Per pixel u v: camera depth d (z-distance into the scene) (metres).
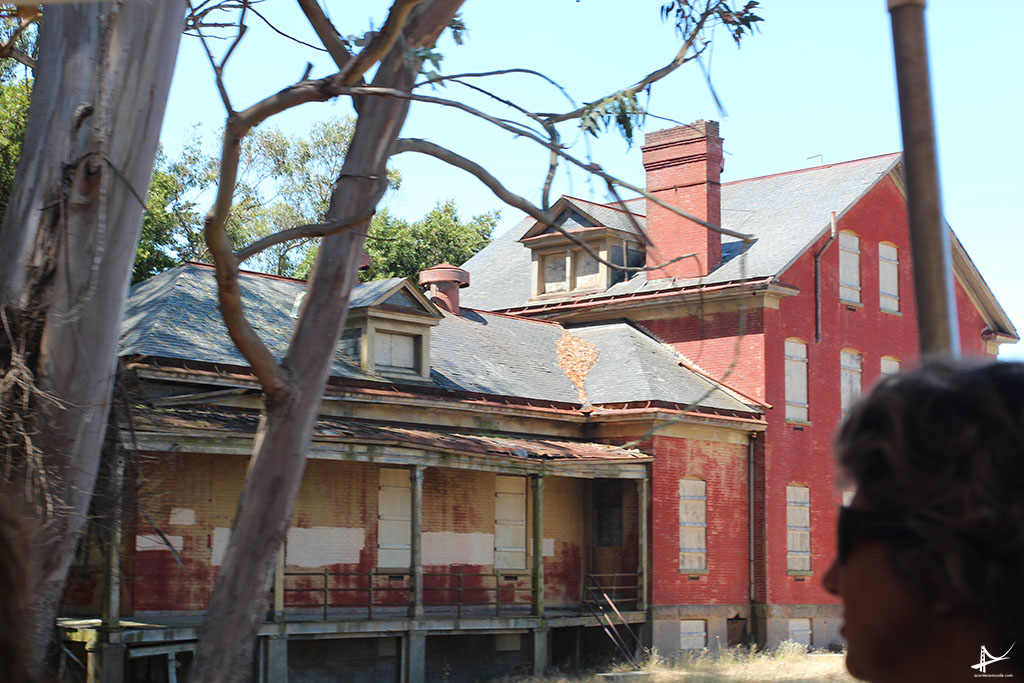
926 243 2.89
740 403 28.56
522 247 37.38
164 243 36.78
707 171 30.38
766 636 27.69
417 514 21.52
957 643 1.13
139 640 17.06
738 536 28.00
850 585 1.20
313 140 42.22
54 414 8.69
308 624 19.72
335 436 19.98
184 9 9.15
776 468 28.61
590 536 27.11
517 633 23.78
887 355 32.44
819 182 32.91
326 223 9.23
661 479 26.17
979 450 1.10
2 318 8.73
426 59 8.26
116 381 10.78
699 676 22.19
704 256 30.11
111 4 8.84
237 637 10.12
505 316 30.50
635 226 8.38
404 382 23.77
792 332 29.55
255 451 10.32
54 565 8.49
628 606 26.02
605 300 30.91
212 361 20.22
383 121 10.07
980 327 36.78
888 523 1.14
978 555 1.10
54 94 9.00
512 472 23.06
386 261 48.66
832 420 30.45
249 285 24.84
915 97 2.96
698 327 29.72
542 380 27.45
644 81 9.77
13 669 1.16
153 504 17.27
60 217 8.73
